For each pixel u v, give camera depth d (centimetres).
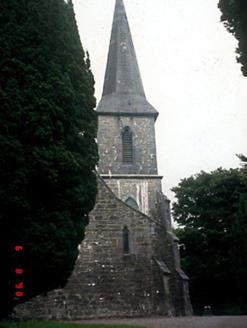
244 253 2838
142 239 2106
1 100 1196
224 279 3447
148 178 3019
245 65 1097
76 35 1538
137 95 3431
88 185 1445
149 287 2005
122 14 3925
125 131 3241
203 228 3659
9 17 1308
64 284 1394
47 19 1398
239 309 3086
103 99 3391
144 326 1409
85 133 1447
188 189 3978
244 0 1022
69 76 1429
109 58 3719
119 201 2158
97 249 2050
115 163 3114
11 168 1163
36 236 1216
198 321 1616
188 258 3647
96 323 1562
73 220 1372
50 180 1242
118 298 1966
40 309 1870
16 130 1202
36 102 1253
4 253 1180
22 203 1160
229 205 3731
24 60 1302
